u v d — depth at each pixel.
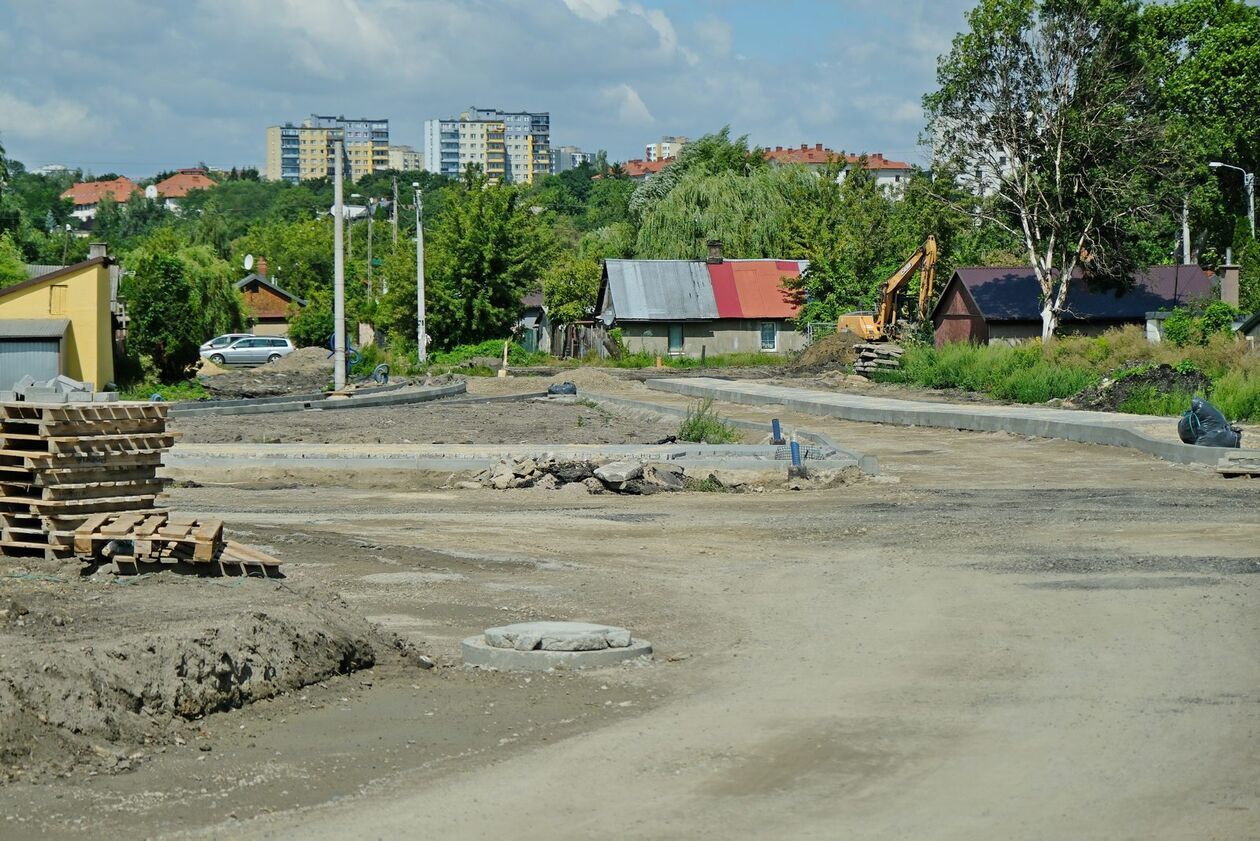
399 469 29.45
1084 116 69.38
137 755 9.62
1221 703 10.79
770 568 18.17
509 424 43.84
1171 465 30.84
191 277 87.44
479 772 9.39
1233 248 79.94
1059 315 70.25
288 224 185.62
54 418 15.64
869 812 8.38
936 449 37.44
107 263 61.94
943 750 9.72
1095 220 70.06
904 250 93.88
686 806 8.57
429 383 63.50
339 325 53.97
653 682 12.14
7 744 9.19
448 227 90.75
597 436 39.28
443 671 12.51
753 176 112.00
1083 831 7.93
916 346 68.31
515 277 91.56
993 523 21.95
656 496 27.11
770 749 9.85
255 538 19.55
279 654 11.70
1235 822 8.01
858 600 15.80
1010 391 53.66
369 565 17.88
